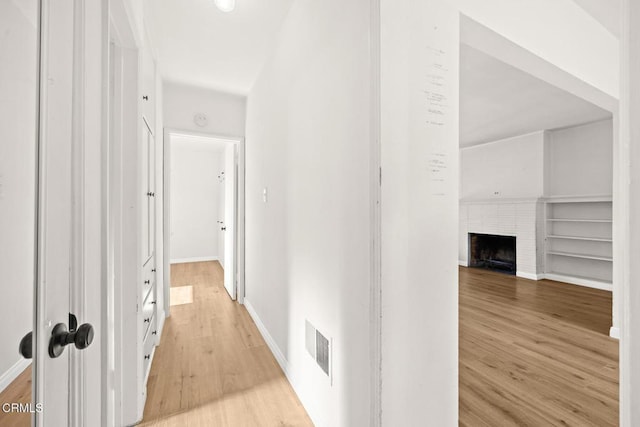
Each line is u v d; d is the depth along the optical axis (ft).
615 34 6.64
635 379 1.37
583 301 12.71
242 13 6.83
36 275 1.90
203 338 8.80
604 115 13.91
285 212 7.04
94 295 2.84
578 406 5.84
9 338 1.68
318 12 5.27
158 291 8.72
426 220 3.75
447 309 3.92
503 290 14.44
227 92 11.11
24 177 1.80
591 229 15.56
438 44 3.84
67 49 2.27
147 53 6.81
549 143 16.81
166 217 10.70
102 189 3.10
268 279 8.43
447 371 3.92
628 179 1.40
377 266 3.48
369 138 3.64
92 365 2.80
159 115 9.12
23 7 1.77
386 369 3.52
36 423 1.89
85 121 2.53
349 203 4.23
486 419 5.47
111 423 3.46
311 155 5.59
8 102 1.67
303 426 5.33
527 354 7.97
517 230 17.49
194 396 6.13
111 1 3.80
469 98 11.69
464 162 20.86
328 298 4.89
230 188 13.24
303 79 5.98
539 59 5.15
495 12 4.41
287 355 6.89
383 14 3.47
